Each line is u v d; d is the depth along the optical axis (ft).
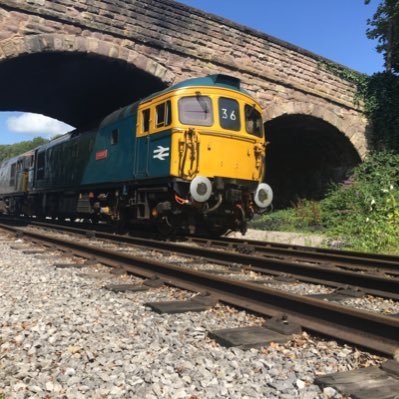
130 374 9.73
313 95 66.03
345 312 12.30
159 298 16.89
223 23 56.59
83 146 51.39
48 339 11.89
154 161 36.11
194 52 54.39
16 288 18.06
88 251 27.37
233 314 14.69
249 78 59.16
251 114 37.96
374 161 69.82
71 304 15.56
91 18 48.19
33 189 71.36
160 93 36.60
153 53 52.06
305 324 12.90
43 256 27.55
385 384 9.13
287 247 38.29
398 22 73.67
